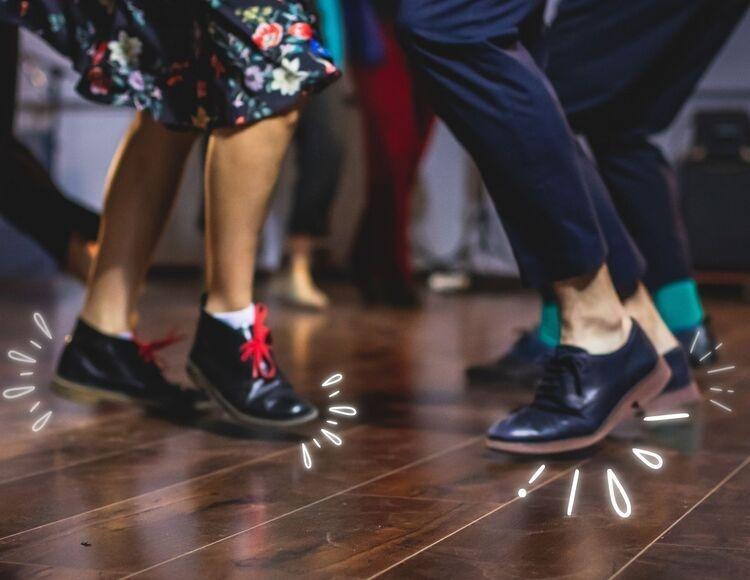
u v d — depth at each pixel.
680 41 1.91
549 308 2.02
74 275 2.06
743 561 0.96
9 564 0.96
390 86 3.89
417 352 2.64
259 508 1.16
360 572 0.93
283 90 1.43
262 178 1.49
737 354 2.56
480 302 4.23
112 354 1.68
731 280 4.55
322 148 3.94
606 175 2.15
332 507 1.16
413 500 1.19
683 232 2.22
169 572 0.93
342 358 2.50
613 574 0.92
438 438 1.56
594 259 1.43
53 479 1.29
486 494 1.22
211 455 1.43
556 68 1.83
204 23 1.44
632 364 1.48
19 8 1.49
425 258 5.25
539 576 0.92
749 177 4.50
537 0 1.40
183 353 2.52
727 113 4.70
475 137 1.40
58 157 5.46
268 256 5.32
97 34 1.48
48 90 5.40
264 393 1.55
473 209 5.18
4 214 2.03
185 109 1.49
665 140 5.02
